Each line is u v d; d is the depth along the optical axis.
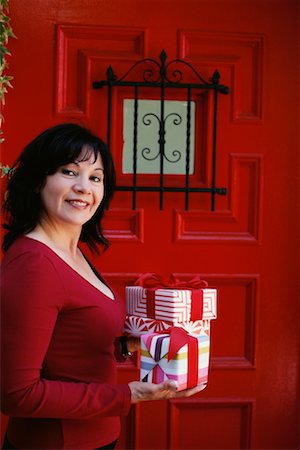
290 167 2.47
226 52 2.45
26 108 2.36
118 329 1.47
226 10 2.43
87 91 2.38
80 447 1.41
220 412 2.47
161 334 1.49
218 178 2.45
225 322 2.46
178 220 2.42
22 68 2.36
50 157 1.44
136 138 2.36
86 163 1.47
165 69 2.36
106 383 1.43
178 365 1.41
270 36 2.45
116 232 2.42
